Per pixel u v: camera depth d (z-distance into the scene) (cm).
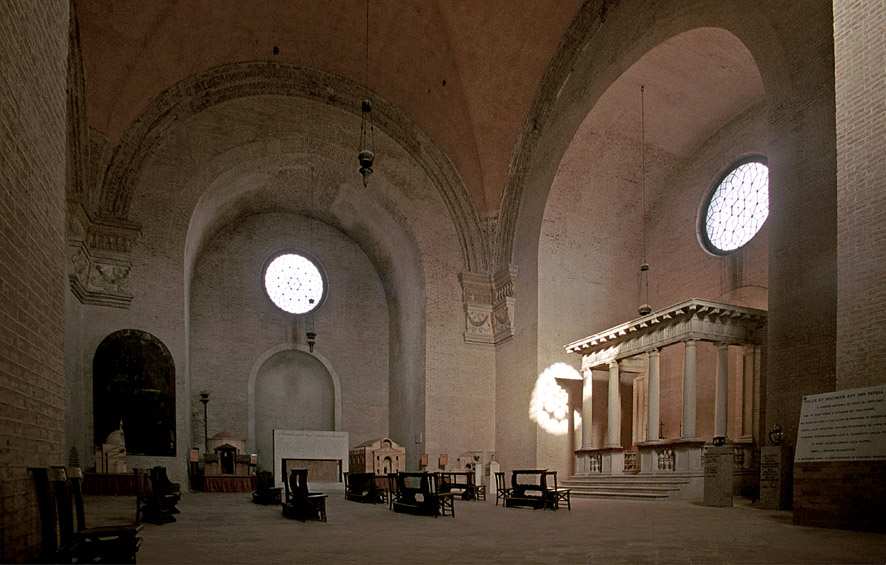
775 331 1327
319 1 2073
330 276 2845
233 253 2697
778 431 1295
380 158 2408
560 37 2094
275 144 2261
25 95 614
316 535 891
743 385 1912
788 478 1284
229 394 2572
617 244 2341
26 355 619
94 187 1927
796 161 1310
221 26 2045
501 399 2356
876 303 926
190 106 2136
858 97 980
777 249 1338
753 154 2061
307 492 1141
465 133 2362
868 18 975
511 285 2353
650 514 1221
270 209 2752
